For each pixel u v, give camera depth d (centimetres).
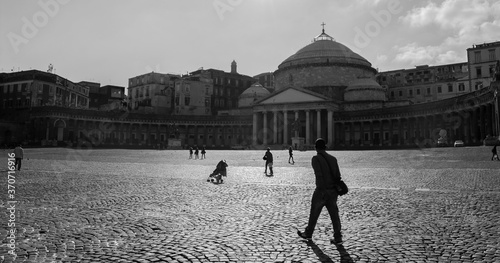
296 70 11994
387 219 1060
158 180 2183
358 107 10706
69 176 2388
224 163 2105
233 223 1017
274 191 1680
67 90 10888
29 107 9538
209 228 959
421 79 12731
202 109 13012
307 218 1084
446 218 1061
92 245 802
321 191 846
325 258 719
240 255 736
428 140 8581
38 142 9006
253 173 2762
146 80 13475
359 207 1249
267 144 10175
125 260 702
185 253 747
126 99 14250
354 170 2908
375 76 12888
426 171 2648
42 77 9894
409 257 720
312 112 10600
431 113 8388
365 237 872
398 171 2731
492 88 5797
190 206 1282
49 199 1419
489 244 798
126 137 11150
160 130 11838
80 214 1136
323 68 11669
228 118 11831
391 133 9719
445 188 1706
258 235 889
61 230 931
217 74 14012
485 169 2647
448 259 704
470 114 7431
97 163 4009
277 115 10981
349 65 11700
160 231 927
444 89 11575
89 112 10206
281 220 1056
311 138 10631
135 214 1140
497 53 8975
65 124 9769
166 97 13112
